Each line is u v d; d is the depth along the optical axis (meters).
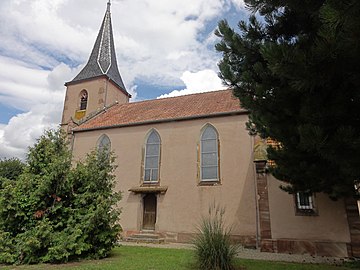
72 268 8.02
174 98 23.12
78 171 10.61
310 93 5.21
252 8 6.65
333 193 9.04
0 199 9.13
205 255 7.93
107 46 30.42
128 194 18.19
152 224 17.25
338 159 4.75
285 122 6.49
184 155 17.47
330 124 5.20
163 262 9.02
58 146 10.82
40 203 9.51
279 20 6.78
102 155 11.73
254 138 16.09
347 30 3.67
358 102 5.17
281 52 4.47
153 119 19.19
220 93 21.39
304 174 7.66
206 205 15.94
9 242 8.80
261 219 12.58
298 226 12.05
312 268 8.53
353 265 9.11
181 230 16.02
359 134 4.88
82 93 27.52
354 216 11.45
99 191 10.71
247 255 11.33
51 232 9.14
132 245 14.40
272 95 6.22
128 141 19.44
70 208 9.84
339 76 4.74
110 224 10.67
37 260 8.84
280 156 7.80
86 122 22.52
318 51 4.20
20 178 9.78
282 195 12.62
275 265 8.91
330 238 11.54
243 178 15.64
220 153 16.58
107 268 8.02
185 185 16.83
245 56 6.91
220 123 17.20
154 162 18.33
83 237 9.51
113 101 27.78
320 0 5.03
